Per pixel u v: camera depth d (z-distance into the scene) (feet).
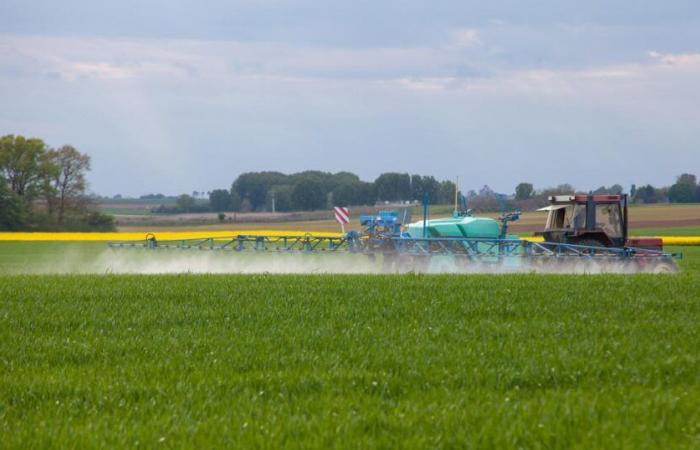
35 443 59.41
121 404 69.87
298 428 62.08
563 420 62.85
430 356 87.40
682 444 58.18
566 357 85.20
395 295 139.13
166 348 94.07
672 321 111.96
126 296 141.90
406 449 57.47
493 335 101.24
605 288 149.69
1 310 124.67
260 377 78.18
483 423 62.80
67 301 135.95
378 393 73.61
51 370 83.61
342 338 99.04
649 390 72.59
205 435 60.95
